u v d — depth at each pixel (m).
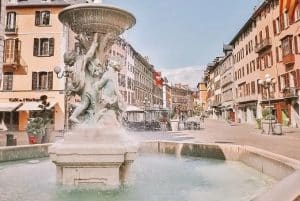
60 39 35.81
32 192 5.59
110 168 6.04
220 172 7.46
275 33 39.31
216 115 85.38
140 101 66.19
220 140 17.42
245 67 53.06
